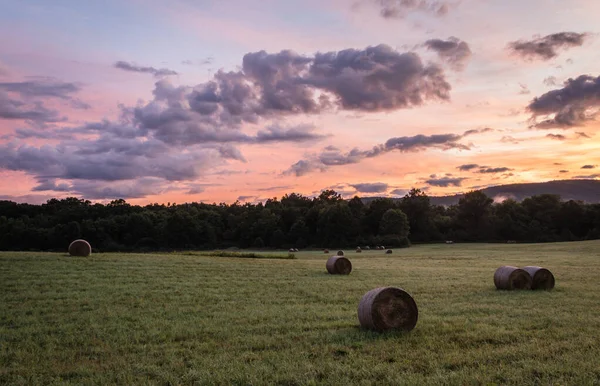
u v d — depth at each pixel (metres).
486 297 17.36
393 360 9.03
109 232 94.94
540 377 8.02
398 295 11.70
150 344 10.34
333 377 7.97
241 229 110.56
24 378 8.18
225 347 10.02
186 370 8.48
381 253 67.06
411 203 111.88
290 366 8.54
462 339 10.49
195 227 101.50
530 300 16.53
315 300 16.72
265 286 20.52
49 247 87.44
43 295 16.72
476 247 76.44
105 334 11.28
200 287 19.72
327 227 104.56
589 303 15.84
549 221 106.31
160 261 30.70
